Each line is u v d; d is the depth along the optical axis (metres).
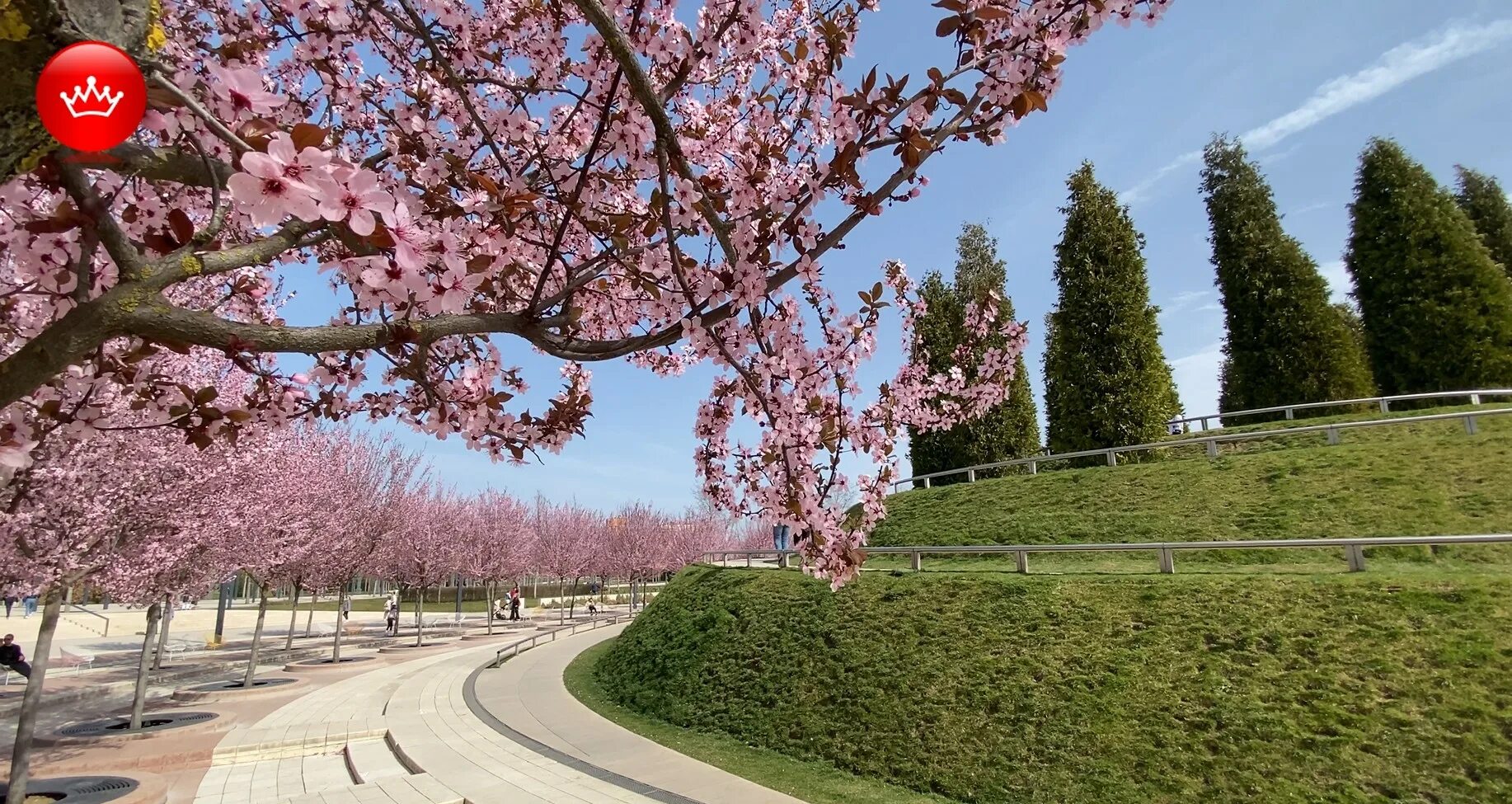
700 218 3.27
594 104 3.64
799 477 3.17
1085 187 17.27
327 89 3.79
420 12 3.93
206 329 1.89
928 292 21.47
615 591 52.94
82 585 7.54
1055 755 6.23
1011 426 19.28
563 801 6.36
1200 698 6.18
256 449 9.31
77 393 3.18
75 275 2.26
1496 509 9.02
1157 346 16.34
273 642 24.88
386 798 6.59
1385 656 5.92
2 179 1.66
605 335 4.64
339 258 2.07
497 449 3.60
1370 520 9.59
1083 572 8.83
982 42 3.09
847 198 3.19
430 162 3.51
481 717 10.09
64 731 9.97
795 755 7.61
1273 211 18.22
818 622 9.69
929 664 7.90
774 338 3.38
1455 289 16.39
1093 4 3.00
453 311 2.21
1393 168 17.50
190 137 1.88
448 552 25.17
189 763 8.58
